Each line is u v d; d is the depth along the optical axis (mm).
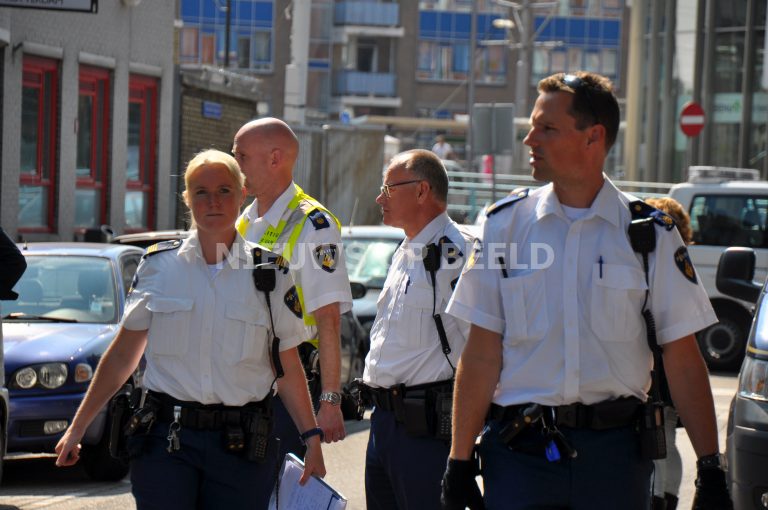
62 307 14023
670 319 5773
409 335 7668
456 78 100625
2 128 24234
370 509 7961
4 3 18578
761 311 9922
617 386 5758
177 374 6797
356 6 97562
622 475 5766
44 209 26406
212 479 6820
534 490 5758
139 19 29938
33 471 13609
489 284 5891
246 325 6809
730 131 45406
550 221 5840
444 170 7973
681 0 47312
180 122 32344
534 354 5789
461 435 5941
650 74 49875
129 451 6809
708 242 23734
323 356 8086
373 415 7863
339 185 42375
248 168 8492
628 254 5770
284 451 8258
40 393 12508
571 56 101562
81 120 28016
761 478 8977
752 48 44500
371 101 98625
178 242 6961
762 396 9188
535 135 5855
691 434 5855
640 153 51250
